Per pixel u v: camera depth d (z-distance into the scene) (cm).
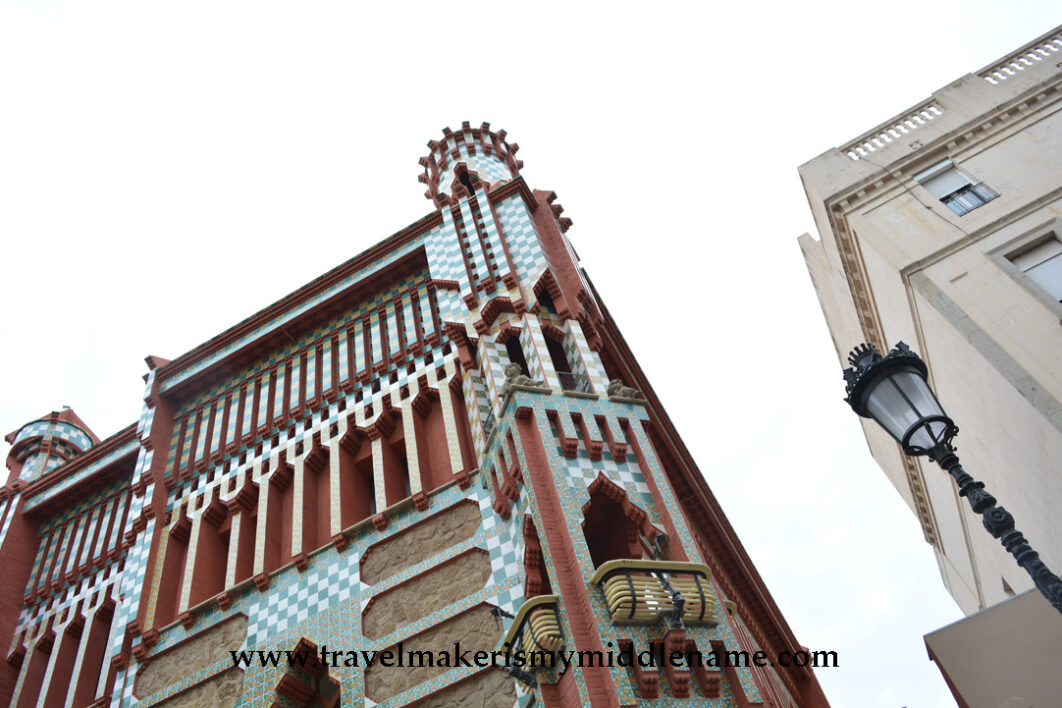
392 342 2156
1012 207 2102
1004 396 1911
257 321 2395
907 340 2339
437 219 2322
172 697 1705
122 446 2492
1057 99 2272
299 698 1644
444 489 1769
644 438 1598
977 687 1581
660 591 1275
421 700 1452
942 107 2466
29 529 2500
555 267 2131
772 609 2742
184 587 1883
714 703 1212
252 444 2144
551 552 1355
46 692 2023
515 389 1595
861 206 2327
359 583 1694
